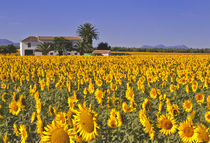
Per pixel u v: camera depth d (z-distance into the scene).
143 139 5.27
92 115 3.41
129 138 5.24
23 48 95.88
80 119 3.38
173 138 4.91
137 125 5.90
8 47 90.56
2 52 85.75
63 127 3.19
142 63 33.66
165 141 4.66
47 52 87.94
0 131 6.64
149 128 4.38
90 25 105.94
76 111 3.49
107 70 25.09
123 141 5.16
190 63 30.45
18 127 6.94
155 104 8.43
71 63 33.03
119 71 22.80
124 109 6.04
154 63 32.09
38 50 94.19
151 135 4.38
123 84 14.98
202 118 5.78
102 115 6.57
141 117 4.56
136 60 37.69
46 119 5.98
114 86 10.49
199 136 3.76
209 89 12.72
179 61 35.22
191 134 3.85
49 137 3.11
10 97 10.79
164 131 4.25
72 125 3.77
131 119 6.06
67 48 89.56
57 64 29.89
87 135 3.33
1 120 7.25
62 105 8.95
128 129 5.57
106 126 5.62
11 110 5.59
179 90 12.24
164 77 16.30
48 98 9.79
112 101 8.06
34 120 5.02
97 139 4.34
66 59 39.50
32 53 96.88
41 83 11.13
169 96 10.59
